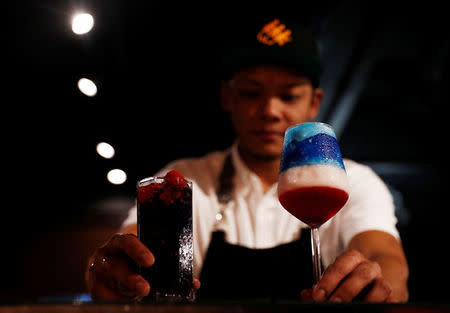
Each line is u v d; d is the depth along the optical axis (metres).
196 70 4.40
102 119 4.57
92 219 6.06
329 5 3.68
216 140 5.20
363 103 6.30
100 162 5.03
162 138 5.04
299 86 2.23
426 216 7.58
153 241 1.09
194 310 0.73
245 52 2.18
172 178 1.10
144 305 0.73
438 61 4.96
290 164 1.15
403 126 6.64
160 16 3.72
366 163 6.86
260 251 2.15
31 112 4.55
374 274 1.18
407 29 4.20
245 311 0.74
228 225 2.29
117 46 3.96
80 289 6.18
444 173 6.93
